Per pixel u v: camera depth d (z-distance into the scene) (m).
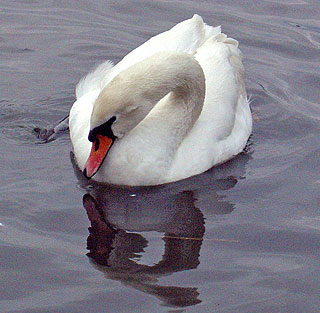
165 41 13.33
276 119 14.60
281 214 11.21
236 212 11.25
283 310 9.02
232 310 8.98
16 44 16.72
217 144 12.73
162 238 10.46
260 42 17.20
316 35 17.53
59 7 18.31
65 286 9.30
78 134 12.41
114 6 18.41
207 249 10.26
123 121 11.58
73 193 11.54
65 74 15.84
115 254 10.02
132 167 11.84
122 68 12.94
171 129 12.17
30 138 13.40
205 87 12.62
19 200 11.19
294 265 9.95
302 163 12.88
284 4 18.81
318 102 15.30
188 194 11.77
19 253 9.91
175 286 9.41
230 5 18.67
